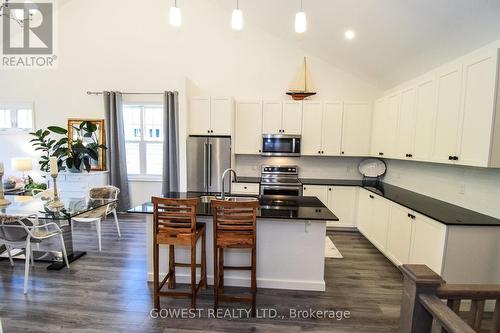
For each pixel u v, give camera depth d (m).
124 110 5.58
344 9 3.21
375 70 4.41
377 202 3.85
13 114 5.66
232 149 4.88
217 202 2.32
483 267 2.43
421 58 3.42
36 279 2.97
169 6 5.15
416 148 3.34
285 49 5.05
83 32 5.34
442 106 2.84
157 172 5.69
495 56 2.17
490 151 2.23
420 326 1.34
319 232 2.78
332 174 5.25
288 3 3.65
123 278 3.02
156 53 5.27
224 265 2.89
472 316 1.41
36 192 4.55
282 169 5.14
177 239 2.41
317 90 5.07
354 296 2.74
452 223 2.39
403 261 3.11
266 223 2.80
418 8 2.62
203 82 5.24
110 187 4.16
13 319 2.32
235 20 2.58
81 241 4.09
